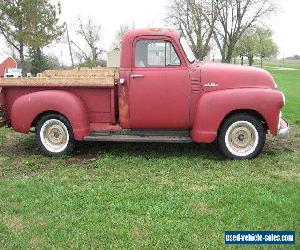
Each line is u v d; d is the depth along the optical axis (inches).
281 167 269.3
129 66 286.5
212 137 279.0
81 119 293.7
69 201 215.8
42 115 301.3
